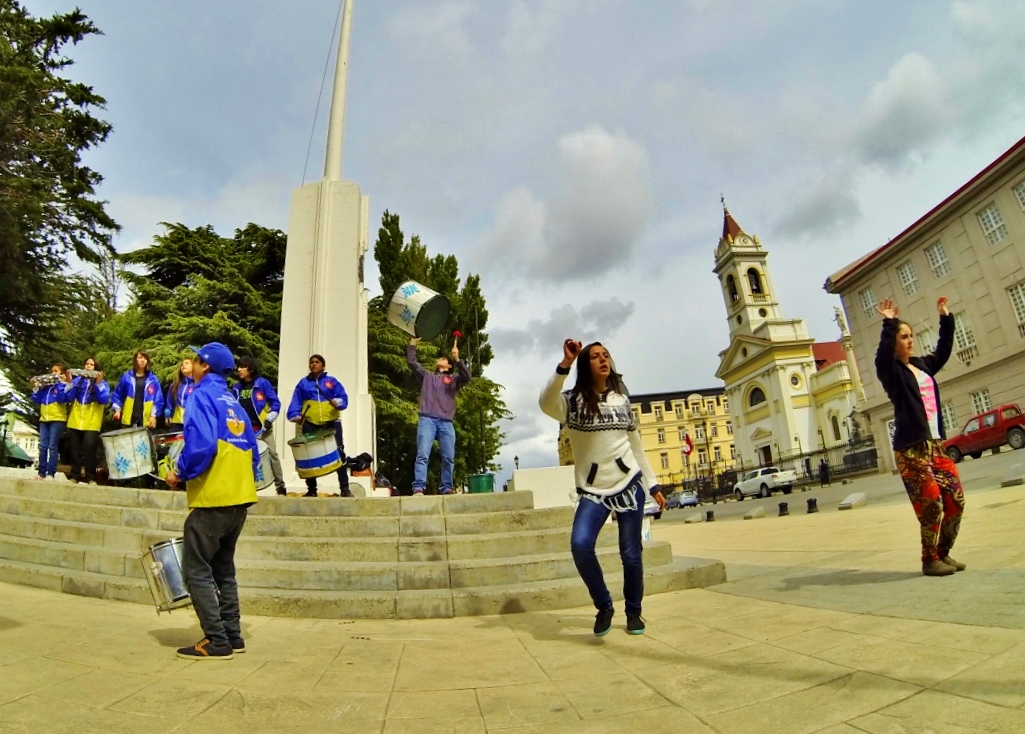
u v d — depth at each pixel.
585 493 3.53
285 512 5.98
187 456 3.21
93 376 8.65
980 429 20.19
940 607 3.11
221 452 3.32
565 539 5.45
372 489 8.86
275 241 20.52
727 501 38.94
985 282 25.69
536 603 4.50
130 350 18.55
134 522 5.84
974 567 4.04
